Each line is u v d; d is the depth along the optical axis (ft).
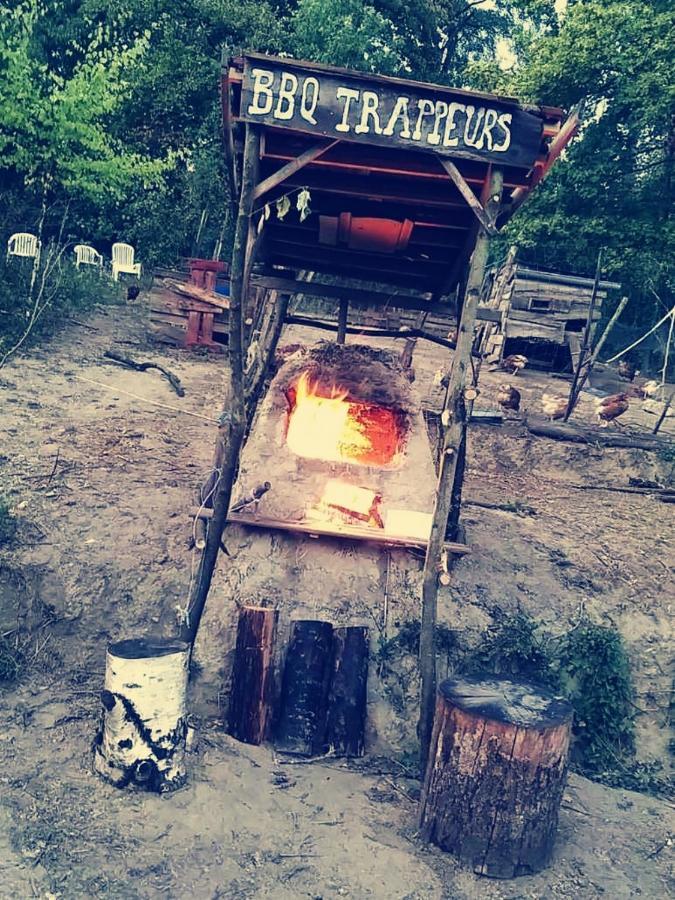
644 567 13.19
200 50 35.76
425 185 9.46
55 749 8.65
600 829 8.95
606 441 18.49
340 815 8.48
